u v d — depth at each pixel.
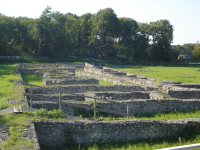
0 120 7.25
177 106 13.29
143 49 78.00
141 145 7.77
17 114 8.05
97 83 22.98
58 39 68.56
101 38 74.81
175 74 36.53
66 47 68.00
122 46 71.50
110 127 8.00
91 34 75.31
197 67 61.91
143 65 69.12
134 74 30.84
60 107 9.30
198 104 13.49
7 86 16.23
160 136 8.70
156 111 13.07
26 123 7.23
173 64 71.56
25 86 17.28
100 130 7.89
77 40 75.38
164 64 71.56
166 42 78.69
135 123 8.33
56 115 8.51
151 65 69.69
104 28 70.50
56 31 66.19
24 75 32.00
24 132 6.57
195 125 9.03
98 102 12.25
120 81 23.52
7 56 58.91
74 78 23.67
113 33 71.81
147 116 12.33
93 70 38.34
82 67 47.84
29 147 5.73
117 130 8.09
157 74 36.50
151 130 8.56
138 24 84.00
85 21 81.94
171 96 16.23
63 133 7.56
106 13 69.31
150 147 7.59
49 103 11.56
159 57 81.44
